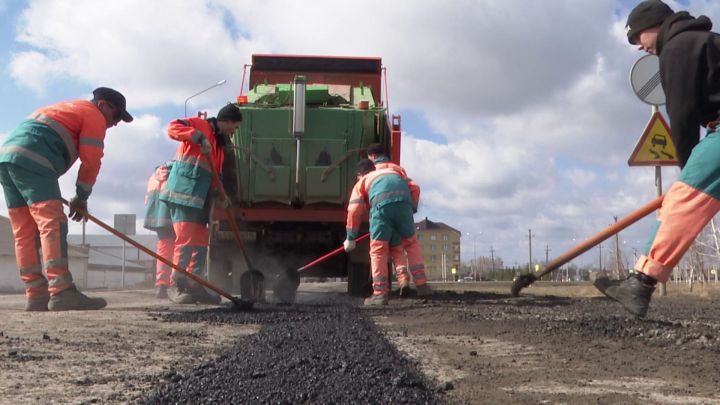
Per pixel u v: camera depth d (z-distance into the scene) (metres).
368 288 10.85
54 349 4.16
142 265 62.25
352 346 4.15
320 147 10.27
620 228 5.41
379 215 8.58
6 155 7.07
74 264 48.22
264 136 10.21
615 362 3.72
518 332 5.02
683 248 4.62
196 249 8.65
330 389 2.88
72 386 3.06
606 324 5.17
